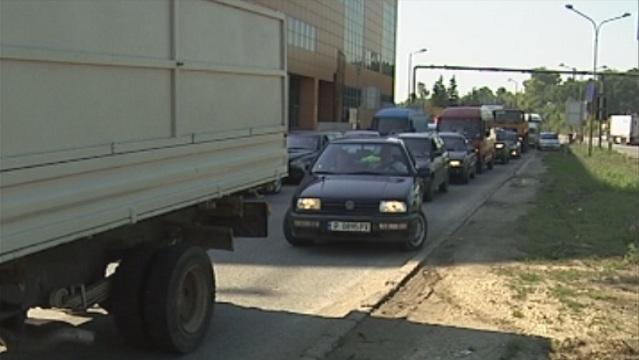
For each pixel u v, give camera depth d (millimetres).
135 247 6070
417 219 11227
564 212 16188
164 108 5562
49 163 4297
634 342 6754
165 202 5629
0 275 4555
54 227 4383
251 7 6914
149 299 5902
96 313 6633
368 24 99125
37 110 4195
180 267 6047
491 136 35031
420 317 7500
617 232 13141
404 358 6211
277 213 16203
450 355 6293
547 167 36438
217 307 7758
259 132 7266
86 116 4641
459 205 18062
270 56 7480
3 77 3934
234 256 10672
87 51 4613
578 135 78188
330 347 6402
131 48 5094
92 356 6043
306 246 11508
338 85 82312
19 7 4020
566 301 8141
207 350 6352
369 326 7164
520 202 18625
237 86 6770
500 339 6742
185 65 5789
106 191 4855
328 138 24359
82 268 5531
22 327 4914
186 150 5871
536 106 141000
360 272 9711
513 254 11023
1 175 3914
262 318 7352
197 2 5961
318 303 8008
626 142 92188
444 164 20953
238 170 6875
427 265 10219
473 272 9695
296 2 69312
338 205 10961
